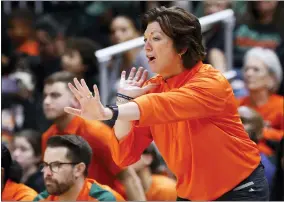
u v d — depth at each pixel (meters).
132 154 8.17
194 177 7.72
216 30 14.80
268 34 15.78
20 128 14.81
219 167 7.64
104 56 13.68
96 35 18.09
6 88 15.43
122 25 15.80
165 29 7.46
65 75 11.10
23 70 16.83
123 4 18.23
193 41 7.54
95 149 10.59
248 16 16.02
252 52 14.00
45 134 11.67
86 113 6.98
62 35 17.98
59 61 16.98
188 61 7.59
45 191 10.07
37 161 11.82
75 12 18.62
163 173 11.66
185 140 7.64
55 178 9.63
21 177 11.32
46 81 11.04
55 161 9.66
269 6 15.84
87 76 14.33
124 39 15.79
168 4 16.58
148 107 7.09
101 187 9.84
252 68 13.88
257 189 7.76
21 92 15.51
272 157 12.35
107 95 13.71
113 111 7.00
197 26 7.58
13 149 12.09
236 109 7.75
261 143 12.48
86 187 9.74
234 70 15.21
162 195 10.79
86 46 14.33
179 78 7.66
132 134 8.06
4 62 16.72
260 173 7.85
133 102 7.11
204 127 7.54
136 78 8.05
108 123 10.70
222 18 14.52
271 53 13.95
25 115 14.97
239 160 7.67
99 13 18.38
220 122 7.59
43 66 17.12
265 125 13.51
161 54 7.51
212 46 14.73
